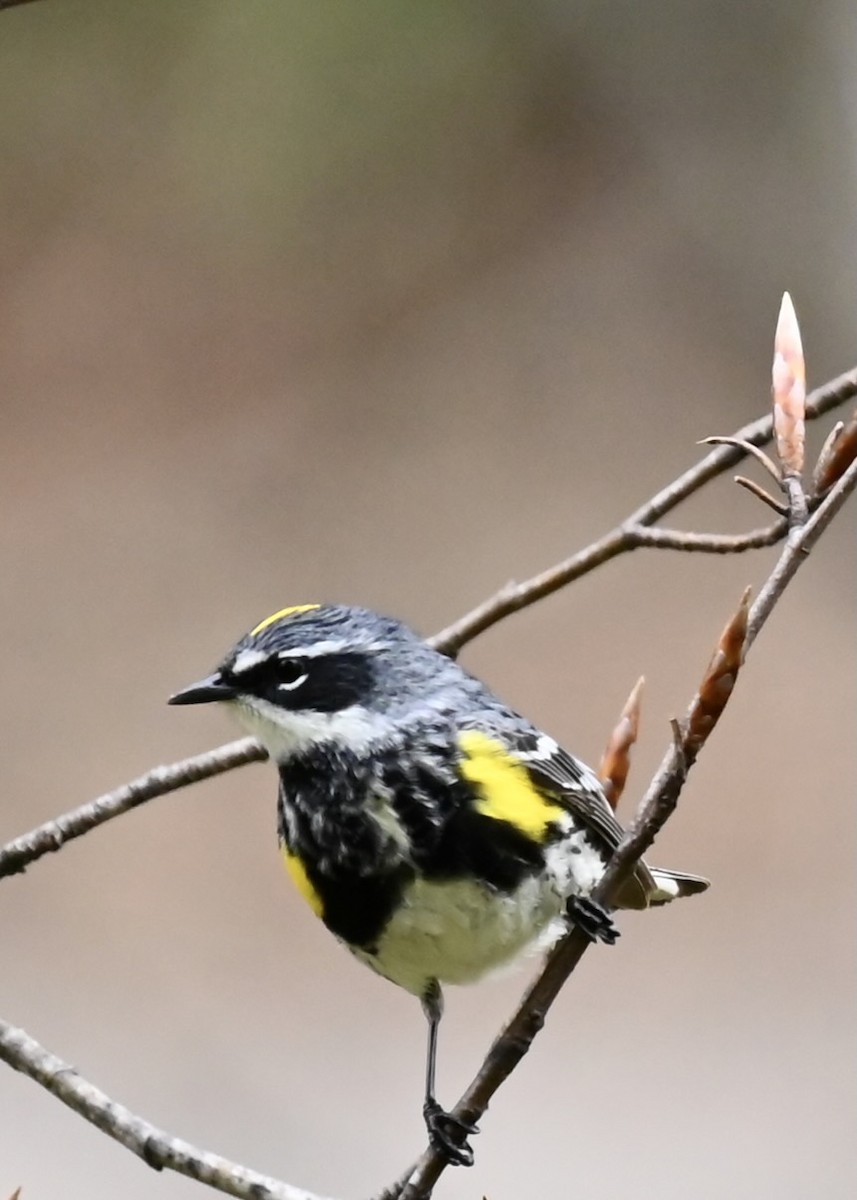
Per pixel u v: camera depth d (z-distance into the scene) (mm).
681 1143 11289
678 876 7059
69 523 15383
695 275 17875
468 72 16859
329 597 15102
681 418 16891
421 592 15180
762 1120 11500
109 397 16234
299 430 16297
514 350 17141
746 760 14539
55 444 15906
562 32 17672
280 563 15320
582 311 17469
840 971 12727
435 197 17453
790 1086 11781
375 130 16672
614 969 12727
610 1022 12289
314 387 16578
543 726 14492
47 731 13969
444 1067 11867
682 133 18328
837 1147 11305
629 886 6504
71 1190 10820
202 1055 11836
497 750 6176
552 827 6129
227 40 15781
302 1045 12000
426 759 6168
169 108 16109
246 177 16516
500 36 17016
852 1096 11750
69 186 16469
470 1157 5480
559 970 5395
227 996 12344
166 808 13742
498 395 16875
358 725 6285
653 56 18109
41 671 14367
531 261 17625
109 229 16578
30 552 15125
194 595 15000
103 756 13820
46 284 16469
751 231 18016
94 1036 11898
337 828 6238
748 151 18266
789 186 18109
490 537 15781
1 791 13477
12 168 16281
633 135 18172
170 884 13148
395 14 16047
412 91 16672
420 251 17344
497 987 12539
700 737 5203
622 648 15289
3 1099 11414
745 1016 12352
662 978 12664
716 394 17141
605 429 16719
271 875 13305
